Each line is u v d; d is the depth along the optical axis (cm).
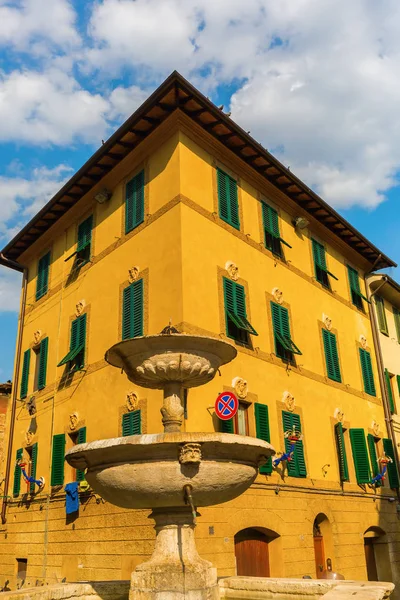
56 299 1998
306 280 1988
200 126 1650
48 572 1603
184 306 1398
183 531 685
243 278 1653
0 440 2220
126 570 1313
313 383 1833
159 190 1611
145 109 1586
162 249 1523
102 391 1614
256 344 1619
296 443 1647
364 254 2436
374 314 2417
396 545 2036
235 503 1349
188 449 606
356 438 1958
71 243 2011
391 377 2452
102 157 1778
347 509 1798
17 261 2341
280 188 1950
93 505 1491
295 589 711
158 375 723
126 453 629
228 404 1324
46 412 1861
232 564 1280
